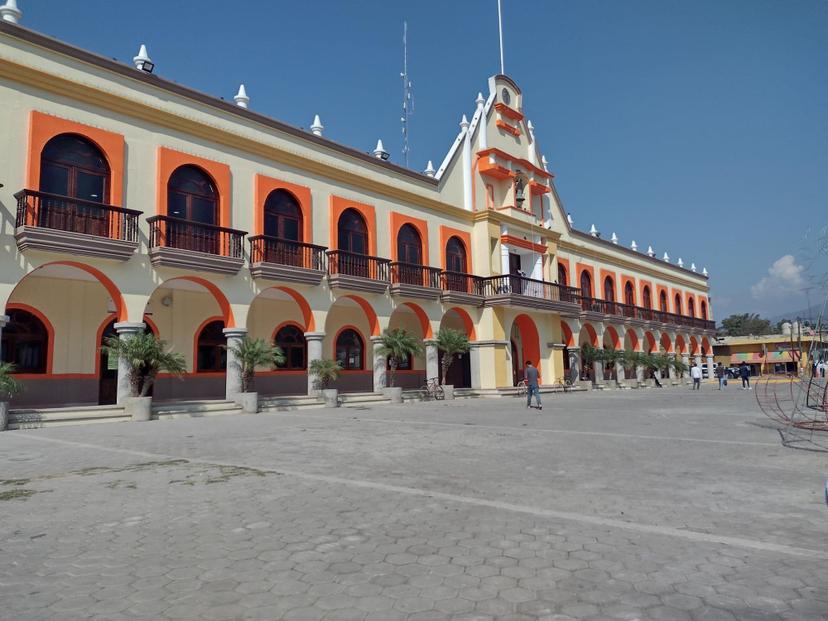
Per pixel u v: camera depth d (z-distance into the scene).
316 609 3.36
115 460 8.50
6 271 13.63
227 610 3.36
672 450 9.18
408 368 29.14
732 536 4.62
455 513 5.39
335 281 20.78
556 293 31.59
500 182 30.39
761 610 3.28
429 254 25.77
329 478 7.04
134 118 16.55
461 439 10.79
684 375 46.66
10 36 14.27
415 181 25.70
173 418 15.54
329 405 19.59
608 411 17.22
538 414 16.39
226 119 18.84
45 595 3.60
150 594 3.60
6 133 13.98
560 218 35.94
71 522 5.18
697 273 54.00
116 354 15.25
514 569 3.95
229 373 17.91
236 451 9.37
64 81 14.95
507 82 31.72
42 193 13.84
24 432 12.30
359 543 4.54
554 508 5.56
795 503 5.63
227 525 5.05
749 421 13.72
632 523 5.01
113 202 15.72
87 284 18.75
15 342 17.23
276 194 20.19
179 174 17.58
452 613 3.29
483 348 27.20
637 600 3.44
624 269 42.78
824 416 14.05
